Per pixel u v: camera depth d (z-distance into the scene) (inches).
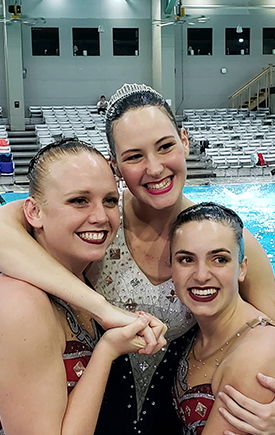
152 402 57.3
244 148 530.6
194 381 53.2
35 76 668.7
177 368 57.3
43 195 47.5
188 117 626.8
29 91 670.5
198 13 680.4
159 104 55.1
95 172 46.8
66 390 43.9
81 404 43.1
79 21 668.1
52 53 669.3
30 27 654.5
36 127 583.5
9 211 52.1
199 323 53.2
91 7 668.1
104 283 59.3
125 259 59.6
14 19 473.1
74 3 663.1
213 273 49.4
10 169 481.4
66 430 41.8
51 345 43.1
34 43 663.1
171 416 57.5
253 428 43.1
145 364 57.5
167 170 54.2
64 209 46.2
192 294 51.0
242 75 705.6
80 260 49.1
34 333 41.9
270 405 43.4
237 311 51.9
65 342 48.1
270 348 45.7
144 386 57.4
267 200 396.2
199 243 49.3
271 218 330.3
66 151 47.8
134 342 45.0
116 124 55.0
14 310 42.1
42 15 657.6
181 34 683.4
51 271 46.1
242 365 45.5
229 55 698.8
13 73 605.3
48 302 45.6
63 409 42.7
